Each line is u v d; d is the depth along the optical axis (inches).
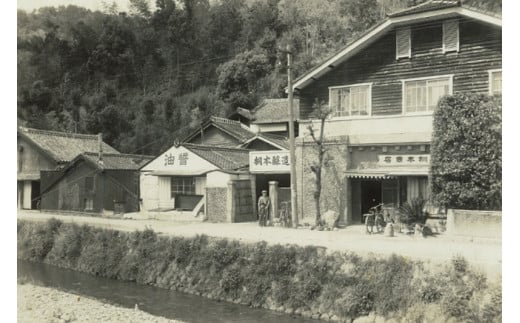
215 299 548.1
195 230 678.5
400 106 681.0
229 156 890.7
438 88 652.1
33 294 575.2
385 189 700.7
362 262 473.4
